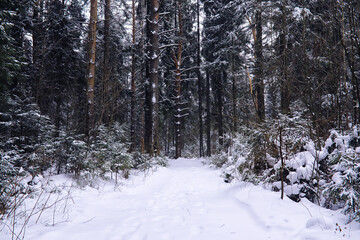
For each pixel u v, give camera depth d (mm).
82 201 4465
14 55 7215
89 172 5867
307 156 4293
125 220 3516
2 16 5777
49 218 3365
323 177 4098
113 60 13938
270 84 7570
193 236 2830
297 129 4535
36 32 11367
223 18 15562
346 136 4020
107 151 6660
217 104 18031
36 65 11031
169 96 18719
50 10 12938
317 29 6188
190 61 20406
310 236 2543
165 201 4820
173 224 3279
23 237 2555
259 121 5613
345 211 3117
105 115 11047
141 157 9562
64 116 14688
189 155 23625
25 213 3410
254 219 3307
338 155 3701
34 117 6102
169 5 14789
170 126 24891
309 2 6641
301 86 5832
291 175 4168
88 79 8234
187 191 5836
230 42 13531
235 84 12789
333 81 5082
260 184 5035
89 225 3240
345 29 4996
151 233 2920
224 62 13844
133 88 13625
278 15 7398
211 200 4773
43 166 5852
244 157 6000
